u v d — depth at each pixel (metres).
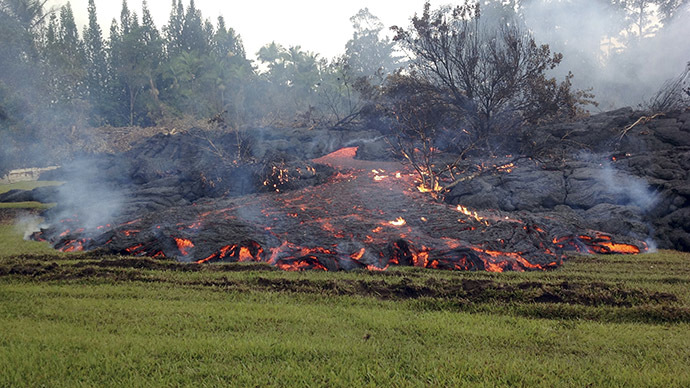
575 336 7.13
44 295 8.78
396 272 10.60
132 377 5.59
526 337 7.00
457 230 12.67
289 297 8.84
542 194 16.81
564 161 19.08
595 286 9.28
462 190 17.42
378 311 8.12
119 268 10.53
